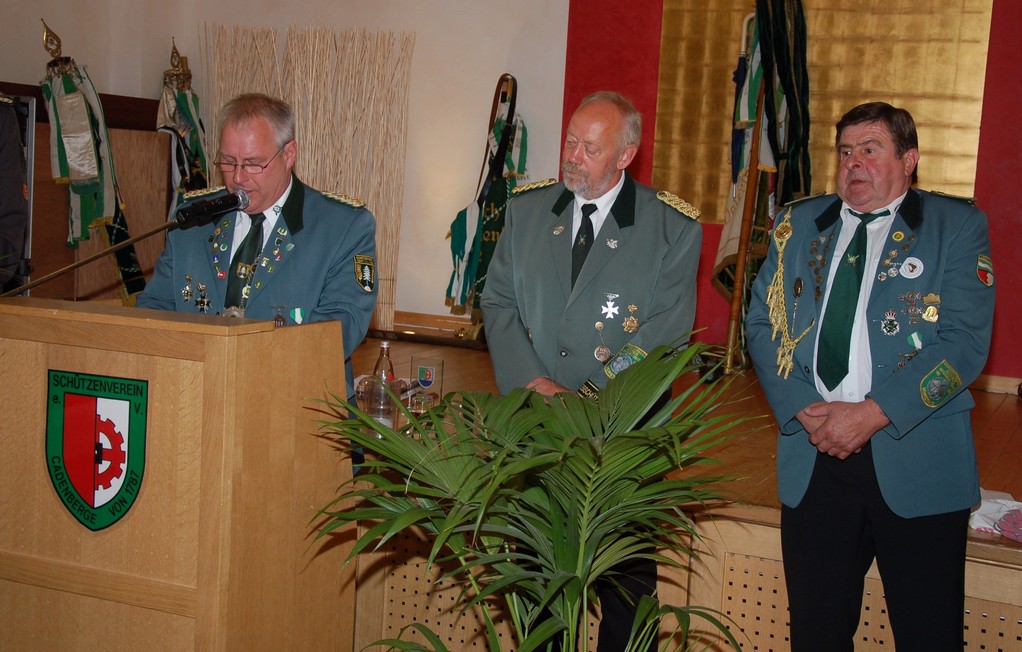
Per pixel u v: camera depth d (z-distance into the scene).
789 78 5.28
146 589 1.86
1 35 5.89
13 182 4.15
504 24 6.26
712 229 5.93
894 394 1.95
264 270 2.38
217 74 6.73
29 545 1.96
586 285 2.33
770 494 2.79
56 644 1.96
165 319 1.82
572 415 1.70
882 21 5.47
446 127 6.43
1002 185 5.38
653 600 1.70
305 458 2.05
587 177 2.26
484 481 1.74
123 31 6.75
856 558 2.04
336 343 2.15
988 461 3.72
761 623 2.55
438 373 3.10
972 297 1.99
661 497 1.81
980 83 5.35
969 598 2.38
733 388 4.97
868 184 2.03
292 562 2.04
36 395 1.93
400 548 2.77
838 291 2.08
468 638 2.70
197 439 1.81
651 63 5.96
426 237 6.55
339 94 6.45
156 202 6.38
